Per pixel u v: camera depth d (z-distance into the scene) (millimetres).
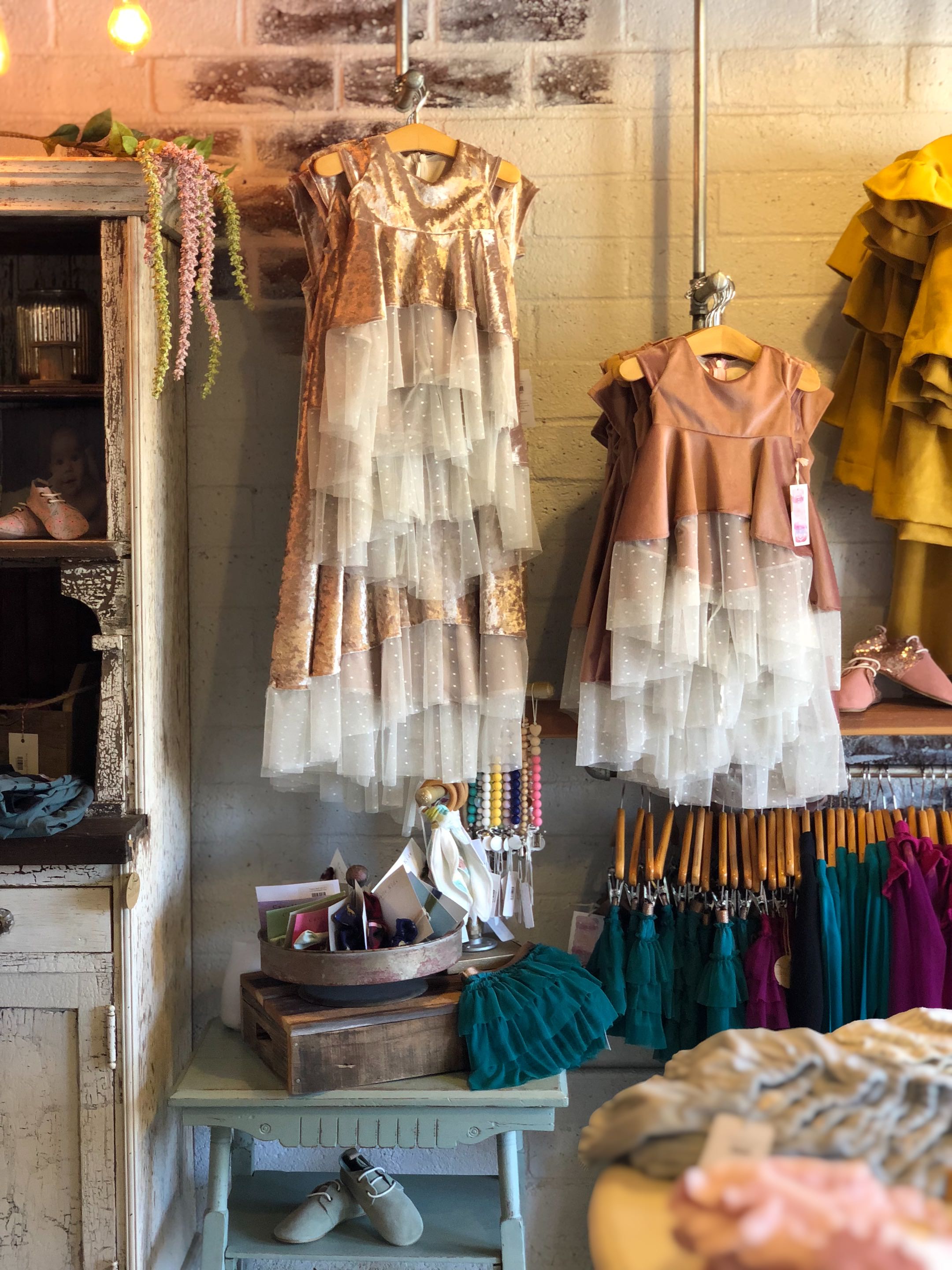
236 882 2170
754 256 2121
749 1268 692
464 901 1832
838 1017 1932
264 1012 1788
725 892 1985
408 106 1815
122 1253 1742
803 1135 882
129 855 1693
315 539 1752
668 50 2094
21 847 1688
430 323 1733
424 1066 1730
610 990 1943
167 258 1906
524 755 1958
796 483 1796
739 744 1836
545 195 2109
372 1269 2139
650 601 1725
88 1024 1737
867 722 1922
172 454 1991
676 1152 905
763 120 2105
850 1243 684
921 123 2104
